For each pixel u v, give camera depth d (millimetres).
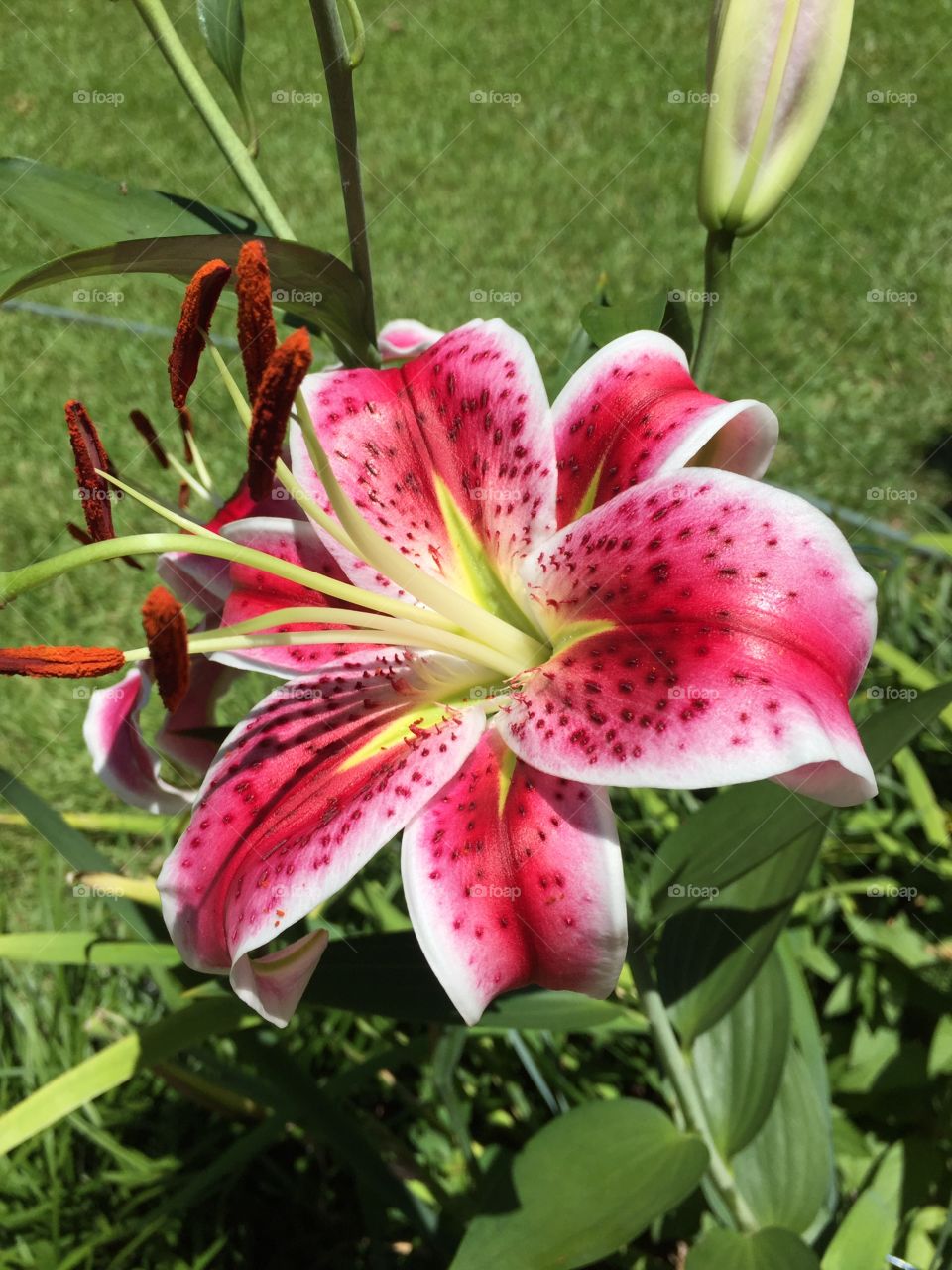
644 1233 422
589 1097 429
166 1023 326
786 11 261
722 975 334
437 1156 426
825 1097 370
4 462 790
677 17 1179
